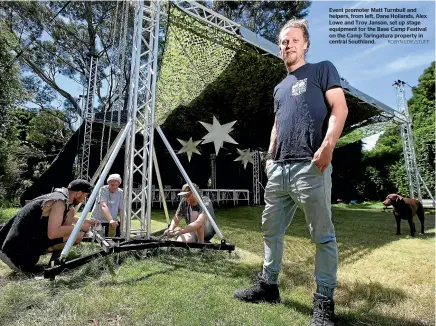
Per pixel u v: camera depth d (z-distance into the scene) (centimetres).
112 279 218
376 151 1619
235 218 745
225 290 201
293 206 182
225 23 505
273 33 1597
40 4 1614
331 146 144
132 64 342
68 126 1967
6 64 779
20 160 1370
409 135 1130
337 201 1645
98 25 1688
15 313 158
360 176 1655
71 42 1767
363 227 598
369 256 329
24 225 235
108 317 154
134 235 365
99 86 1775
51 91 1889
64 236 246
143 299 178
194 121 1159
